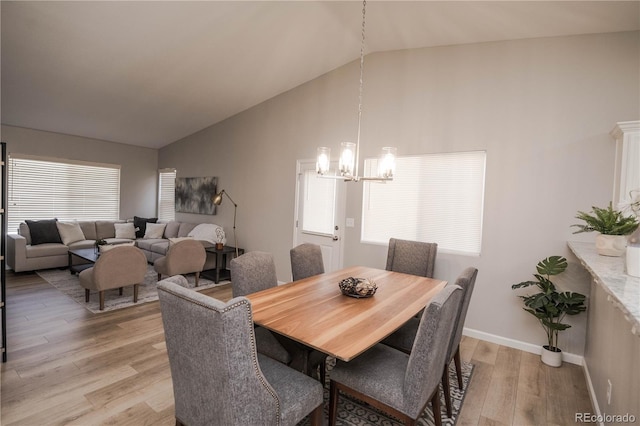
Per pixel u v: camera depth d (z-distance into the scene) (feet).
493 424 6.55
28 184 18.16
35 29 9.78
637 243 5.03
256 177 17.08
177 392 4.69
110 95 14.57
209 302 3.82
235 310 3.78
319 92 14.42
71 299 12.85
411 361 4.97
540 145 9.64
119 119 17.47
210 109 17.11
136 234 21.24
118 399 6.87
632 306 3.39
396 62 12.26
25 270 16.07
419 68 11.76
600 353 7.02
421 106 11.69
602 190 8.87
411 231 12.07
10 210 17.63
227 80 14.15
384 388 5.24
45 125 17.54
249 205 17.42
